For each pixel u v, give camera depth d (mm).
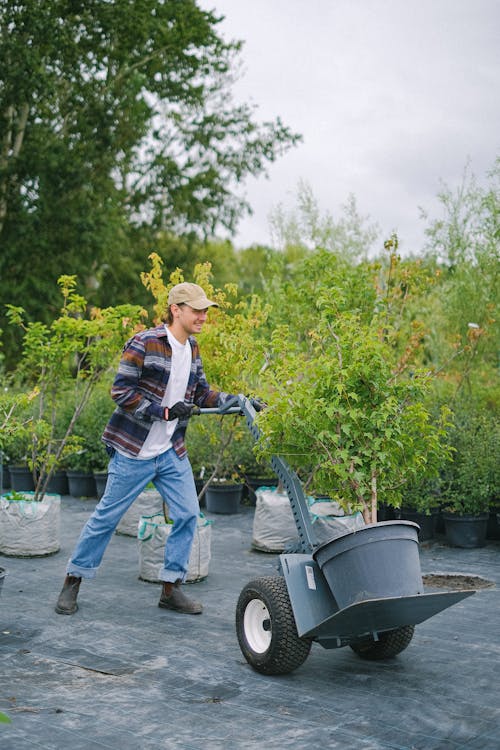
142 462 4387
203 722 2951
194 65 21344
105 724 2922
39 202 18812
